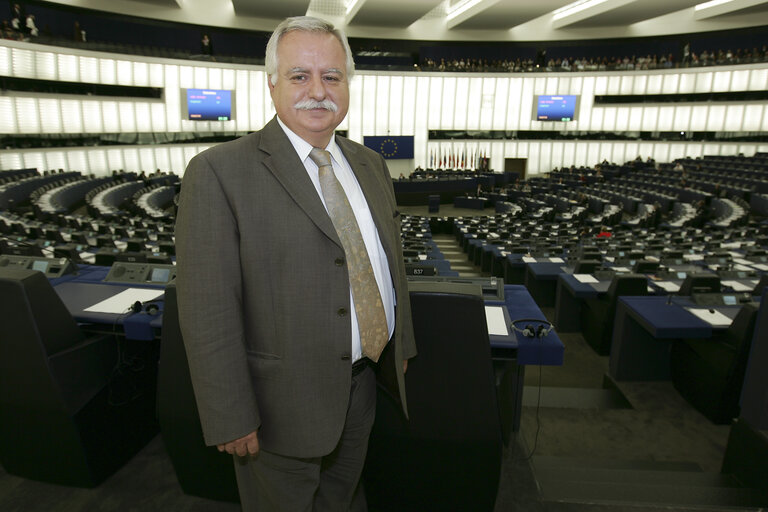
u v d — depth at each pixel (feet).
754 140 84.53
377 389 5.78
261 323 3.94
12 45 57.72
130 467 7.61
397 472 6.22
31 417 6.73
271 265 3.82
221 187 3.66
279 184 3.80
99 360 7.20
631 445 10.57
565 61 95.35
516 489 7.05
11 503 6.79
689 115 91.20
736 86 85.35
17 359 6.34
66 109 67.36
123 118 76.33
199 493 6.86
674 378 13.30
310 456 4.17
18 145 60.49
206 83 85.71
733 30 85.92
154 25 82.28
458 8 87.61
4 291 6.03
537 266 24.67
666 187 69.31
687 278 14.24
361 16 82.17
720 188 62.59
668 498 6.75
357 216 4.35
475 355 5.38
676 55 93.56
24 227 33.53
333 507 5.11
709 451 10.28
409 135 99.35
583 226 51.37
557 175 91.20
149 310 7.85
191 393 6.14
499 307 8.43
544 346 7.20
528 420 11.66
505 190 84.69
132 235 32.32
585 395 13.30
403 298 4.86
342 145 4.58
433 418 5.77
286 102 3.91
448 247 50.85
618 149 98.73
